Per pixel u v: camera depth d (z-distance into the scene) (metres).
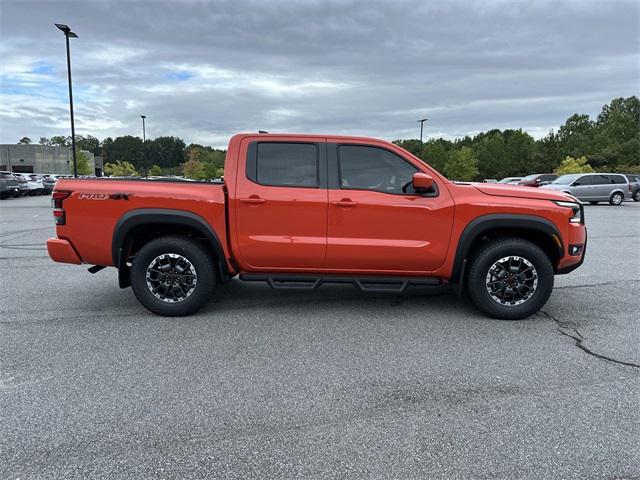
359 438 2.54
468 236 4.42
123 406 2.86
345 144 4.50
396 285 4.62
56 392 3.03
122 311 4.79
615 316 4.71
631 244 9.62
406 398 2.98
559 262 4.59
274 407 2.86
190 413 2.78
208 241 4.68
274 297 5.34
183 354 3.67
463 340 4.01
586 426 2.66
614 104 102.19
